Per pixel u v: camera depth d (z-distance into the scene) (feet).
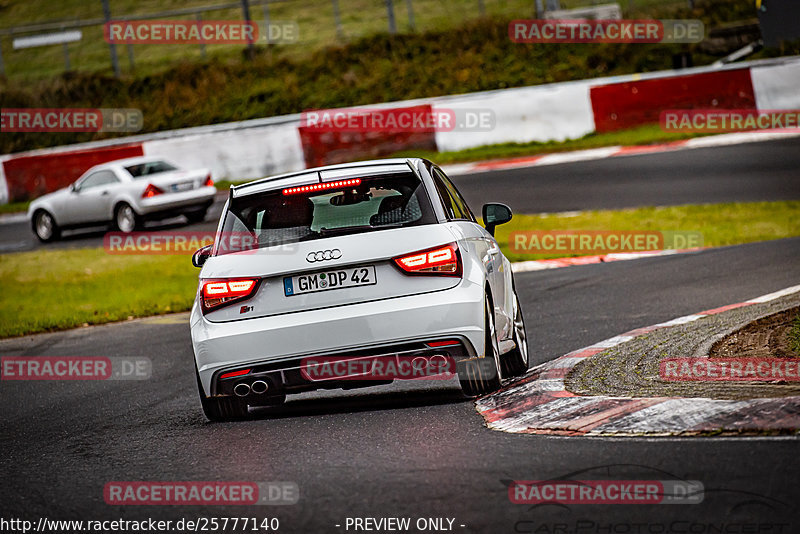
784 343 85.92
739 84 293.64
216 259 76.33
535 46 393.91
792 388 67.72
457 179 272.92
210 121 392.47
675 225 196.44
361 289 73.46
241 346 73.51
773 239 176.14
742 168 246.88
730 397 66.18
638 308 121.08
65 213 260.83
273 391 75.41
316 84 400.47
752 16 395.75
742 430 58.34
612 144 291.79
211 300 75.00
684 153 271.49
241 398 79.56
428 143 305.12
